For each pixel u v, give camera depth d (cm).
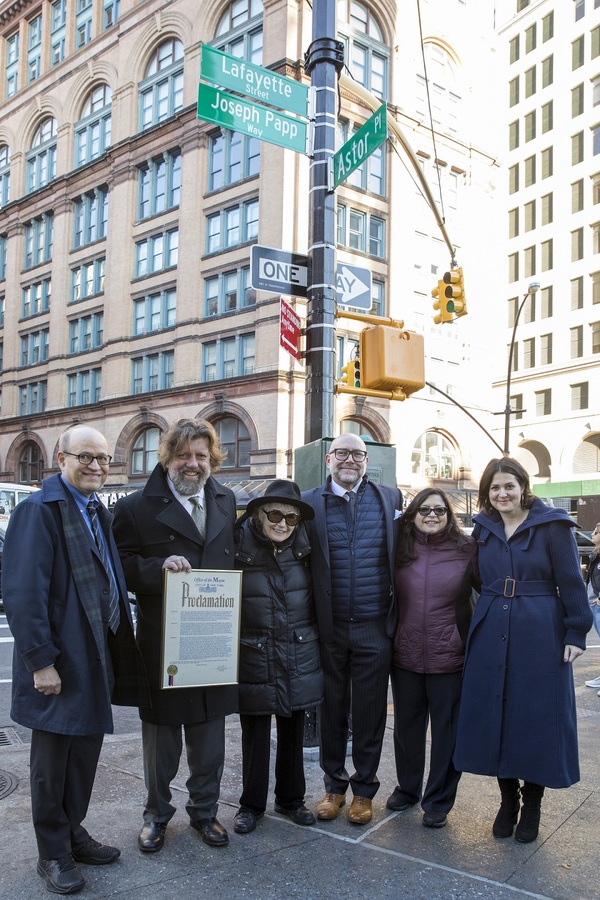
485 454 3272
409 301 2997
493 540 407
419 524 424
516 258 4794
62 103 3819
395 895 320
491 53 3450
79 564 336
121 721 686
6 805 414
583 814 413
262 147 2759
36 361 3931
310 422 586
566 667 385
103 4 3653
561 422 4391
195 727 379
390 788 456
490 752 381
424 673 416
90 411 3456
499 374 4800
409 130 3045
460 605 416
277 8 2756
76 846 346
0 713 685
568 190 4497
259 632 394
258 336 2731
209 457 381
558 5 4600
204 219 3023
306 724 507
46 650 317
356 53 2923
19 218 4088
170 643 360
